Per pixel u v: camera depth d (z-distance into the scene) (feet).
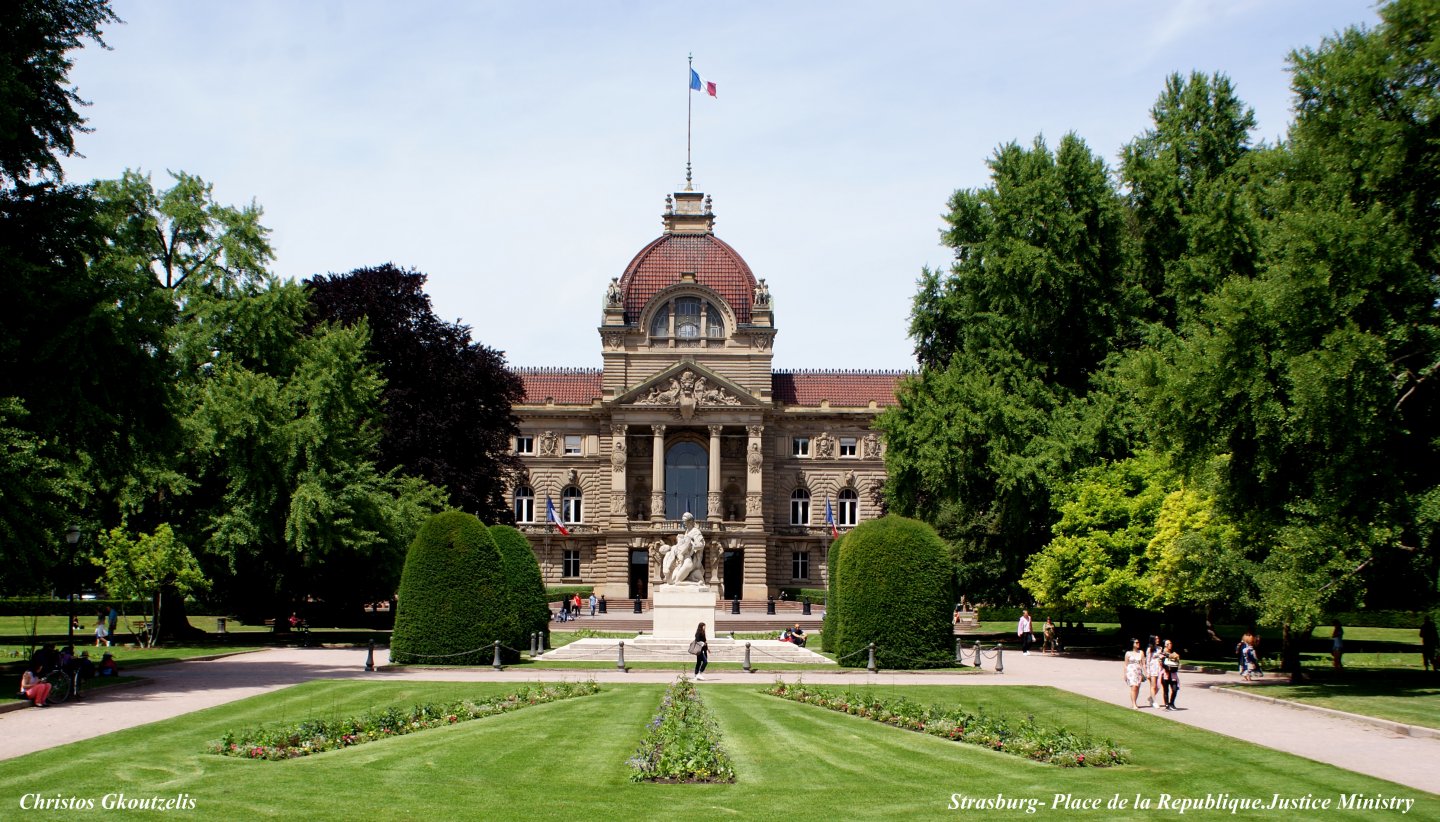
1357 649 207.00
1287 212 133.69
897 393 233.76
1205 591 161.48
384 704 112.16
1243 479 136.67
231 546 192.65
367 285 249.96
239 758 81.35
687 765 76.38
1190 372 134.10
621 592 372.38
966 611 322.75
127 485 182.80
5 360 118.93
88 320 117.80
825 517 394.11
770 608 327.47
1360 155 126.82
